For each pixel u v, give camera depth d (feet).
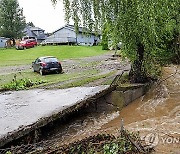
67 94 47.65
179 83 58.03
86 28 48.49
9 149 26.45
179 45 65.62
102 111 47.11
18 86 57.52
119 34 48.57
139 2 44.45
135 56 50.90
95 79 61.31
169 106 45.78
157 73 57.21
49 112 36.40
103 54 127.85
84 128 39.14
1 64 106.42
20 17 201.36
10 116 35.45
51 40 182.39
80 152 25.57
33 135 32.07
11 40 202.28
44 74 75.05
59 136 35.99
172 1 46.80
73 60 108.99
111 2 47.78
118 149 25.76
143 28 46.39
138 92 50.93
